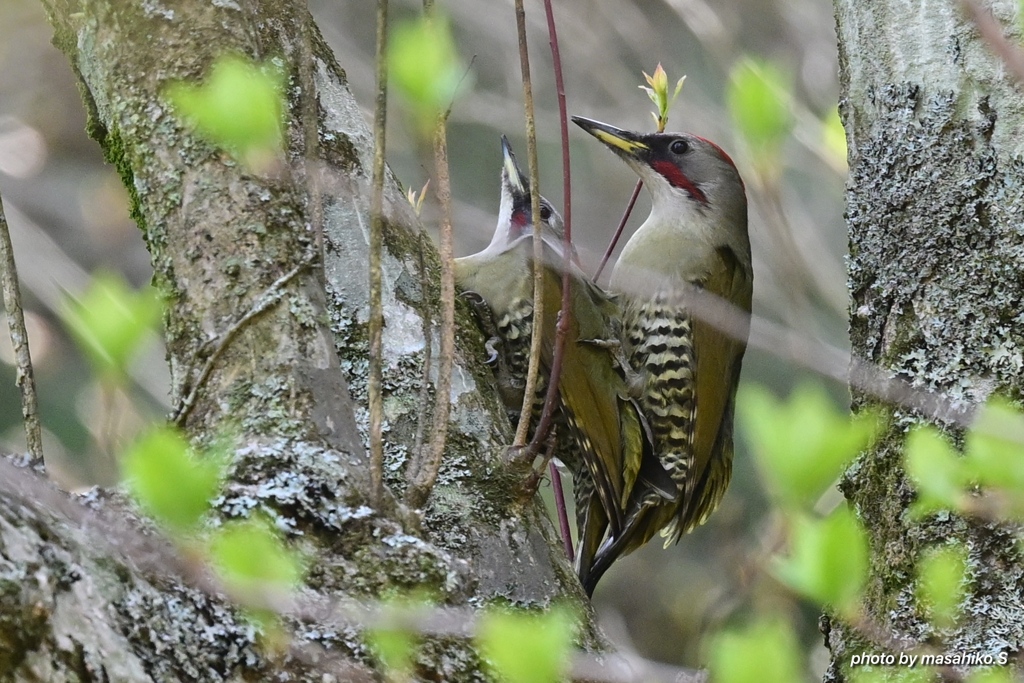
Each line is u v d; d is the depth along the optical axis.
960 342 6.23
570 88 13.73
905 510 6.24
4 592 3.93
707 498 9.92
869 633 5.10
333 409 5.29
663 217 9.88
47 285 11.90
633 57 14.37
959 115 6.40
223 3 6.02
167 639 4.26
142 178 5.83
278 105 5.83
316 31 6.54
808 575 4.06
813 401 4.12
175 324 5.60
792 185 14.41
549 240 9.05
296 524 4.82
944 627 5.95
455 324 6.36
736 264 9.95
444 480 5.71
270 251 5.55
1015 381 6.07
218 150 5.71
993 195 6.27
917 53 6.55
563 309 5.92
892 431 6.38
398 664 4.49
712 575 12.91
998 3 6.35
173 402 5.53
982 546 5.98
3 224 5.92
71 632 4.03
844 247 14.14
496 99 13.38
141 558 4.30
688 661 12.60
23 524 4.07
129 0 6.05
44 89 15.96
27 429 5.79
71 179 15.62
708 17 11.52
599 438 8.28
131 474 4.16
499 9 13.58
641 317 9.32
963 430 6.10
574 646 5.58
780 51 13.80
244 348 5.40
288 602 4.48
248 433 5.18
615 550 8.71
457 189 14.35
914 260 6.43
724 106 14.11
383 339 6.00
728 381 9.62
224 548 4.20
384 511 4.91
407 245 6.27
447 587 4.80
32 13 15.99
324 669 4.50
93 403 11.69
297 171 5.94
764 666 3.83
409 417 5.88
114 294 5.16
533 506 5.86
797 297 5.96
